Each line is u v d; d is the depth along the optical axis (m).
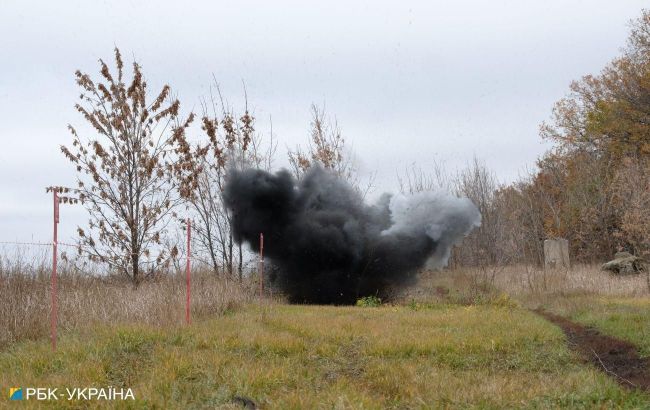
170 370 9.38
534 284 25.50
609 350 12.28
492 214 39.12
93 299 14.48
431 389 8.93
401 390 8.91
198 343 11.42
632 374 10.27
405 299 26.67
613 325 14.59
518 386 9.16
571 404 8.22
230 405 8.02
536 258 39.94
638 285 24.02
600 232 42.22
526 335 13.25
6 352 10.83
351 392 8.51
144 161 19.92
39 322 12.40
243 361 10.16
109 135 19.94
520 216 45.38
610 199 40.97
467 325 14.89
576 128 48.91
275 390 8.80
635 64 43.31
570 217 44.16
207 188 27.47
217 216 27.72
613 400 8.38
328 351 11.39
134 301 14.86
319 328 13.68
